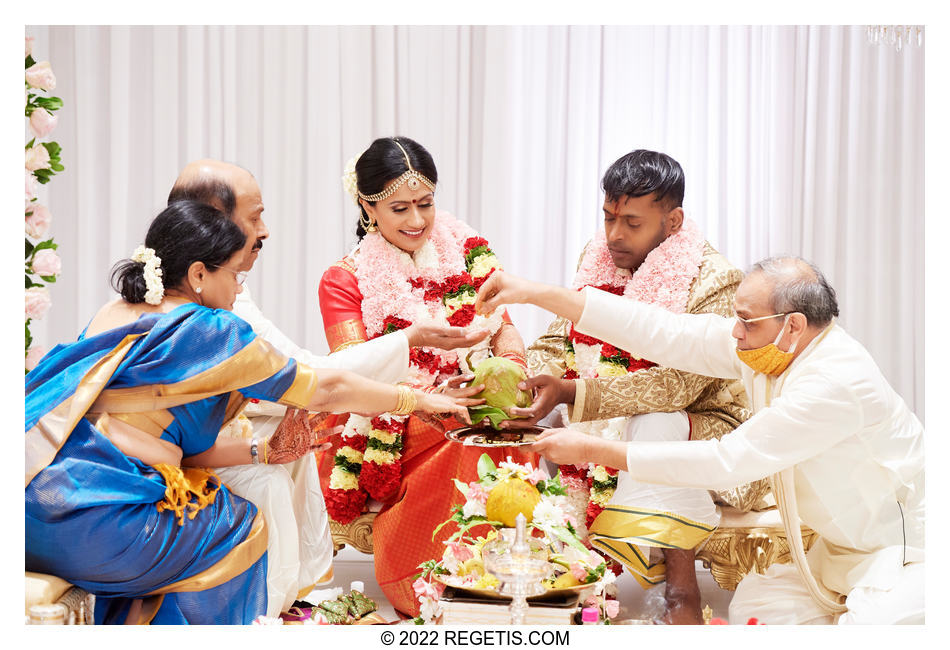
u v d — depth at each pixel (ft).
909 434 9.44
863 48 17.11
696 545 10.38
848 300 17.51
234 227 9.42
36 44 16.76
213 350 8.66
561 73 16.92
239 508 9.16
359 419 11.28
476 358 11.67
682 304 11.16
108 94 16.94
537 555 8.21
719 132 17.12
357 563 13.50
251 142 17.11
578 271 12.31
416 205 11.44
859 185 17.35
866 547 9.55
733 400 11.46
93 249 17.13
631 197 11.17
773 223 17.24
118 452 8.43
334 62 16.85
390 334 10.66
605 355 11.55
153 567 8.42
